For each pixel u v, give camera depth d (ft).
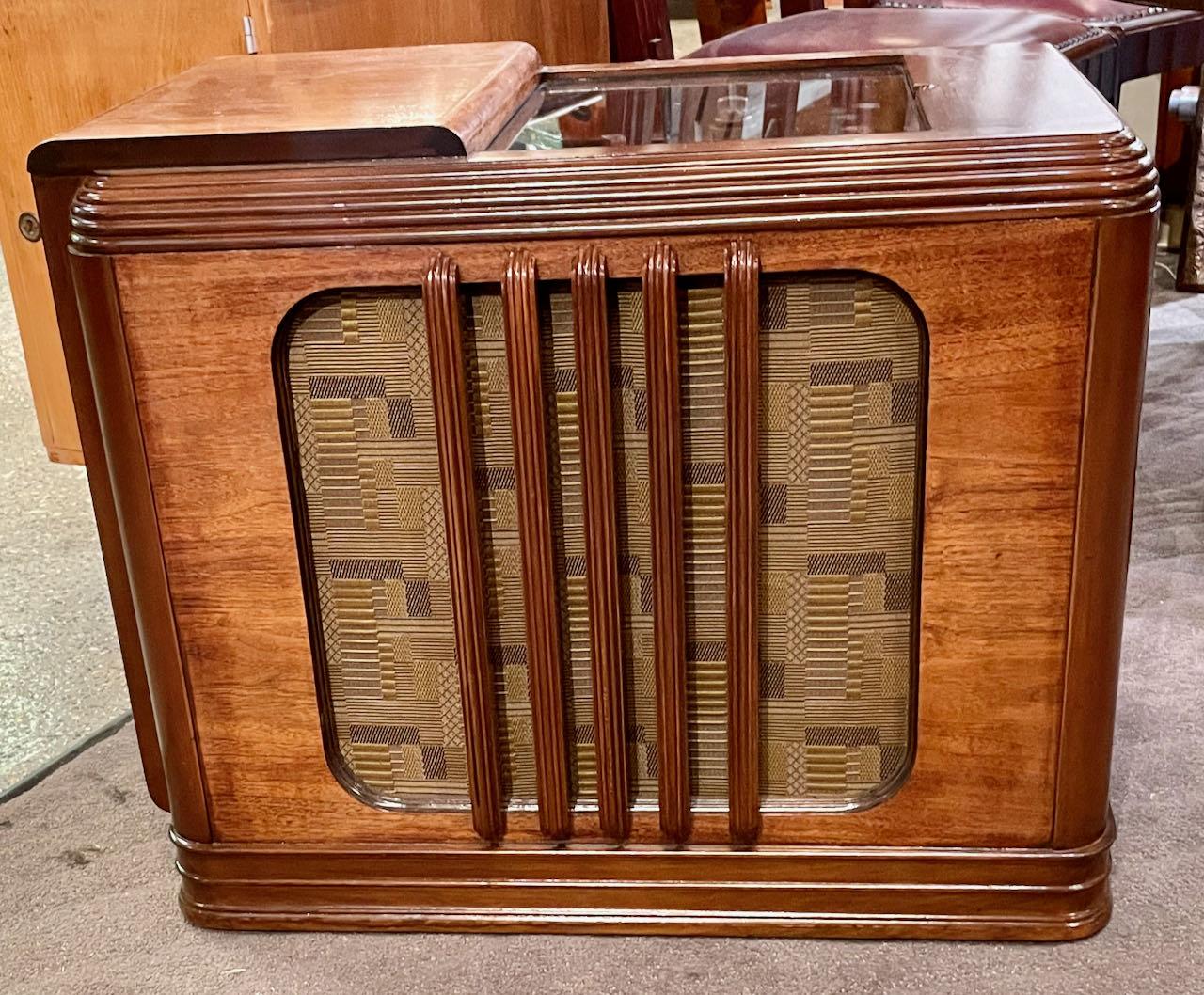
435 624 3.39
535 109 3.72
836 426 3.13
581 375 3.03
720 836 3.46
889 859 3.42
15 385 8.30
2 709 4.89
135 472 3.25
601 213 2.94
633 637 3.34
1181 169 8.41
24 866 3.96
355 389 3.20
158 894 3.83
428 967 3.47
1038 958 3.41
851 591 3.27
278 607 3.35
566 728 3.42
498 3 6.38
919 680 3.27
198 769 3.52
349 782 3.55
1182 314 7.80
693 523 3.23
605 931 3.54
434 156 3.03
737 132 3.27
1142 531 5.63
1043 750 3.30
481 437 3.20
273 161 3.07
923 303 2.94
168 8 5.24
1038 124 3.01
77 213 3.10
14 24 5.59
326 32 5.32
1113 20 6.53
